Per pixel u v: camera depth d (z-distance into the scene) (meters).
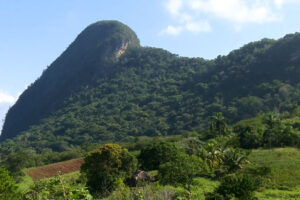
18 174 42.66
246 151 40.47
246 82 145.38
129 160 32.16
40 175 48.19
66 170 52.50
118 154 31.61
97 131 151.50
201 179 30.20
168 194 11.69
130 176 31.09
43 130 176.50
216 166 34.00
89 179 27.48
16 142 162.38
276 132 52.47
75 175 39.75
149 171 38.41
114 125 155.50
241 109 120.69
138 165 37.50
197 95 158.00
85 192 7.05
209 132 62.09
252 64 155.25
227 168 33.75
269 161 38.50
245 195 18.42
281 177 29.36
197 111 141.12
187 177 25.94
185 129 130.38
